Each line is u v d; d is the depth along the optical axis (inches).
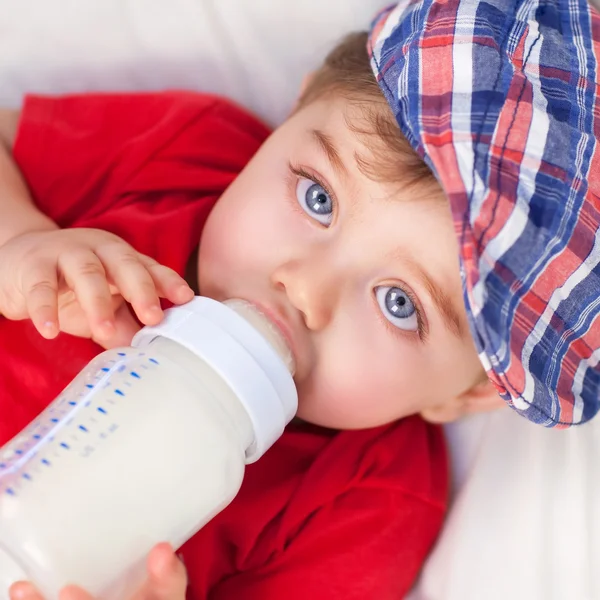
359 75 32.4
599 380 31.7
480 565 34.3
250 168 33.3
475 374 33.5
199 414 24.7
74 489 23.0
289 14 42.3
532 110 26.4
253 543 34.9
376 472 37.3
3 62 43.3
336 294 29.3
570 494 34.0
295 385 29.6
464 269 24.4
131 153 38.3
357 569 35.3
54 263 28.9
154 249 35.9
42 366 33.2
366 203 29.2
